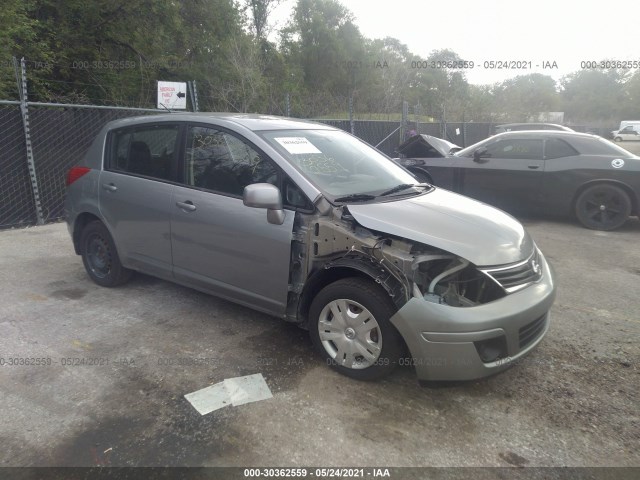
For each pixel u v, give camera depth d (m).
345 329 3.21
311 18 39.62
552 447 2.65
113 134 4.61
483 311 2.85
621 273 5.54
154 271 4.31
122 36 16.53
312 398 3.04
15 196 7.20
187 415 2.86
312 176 3.50
